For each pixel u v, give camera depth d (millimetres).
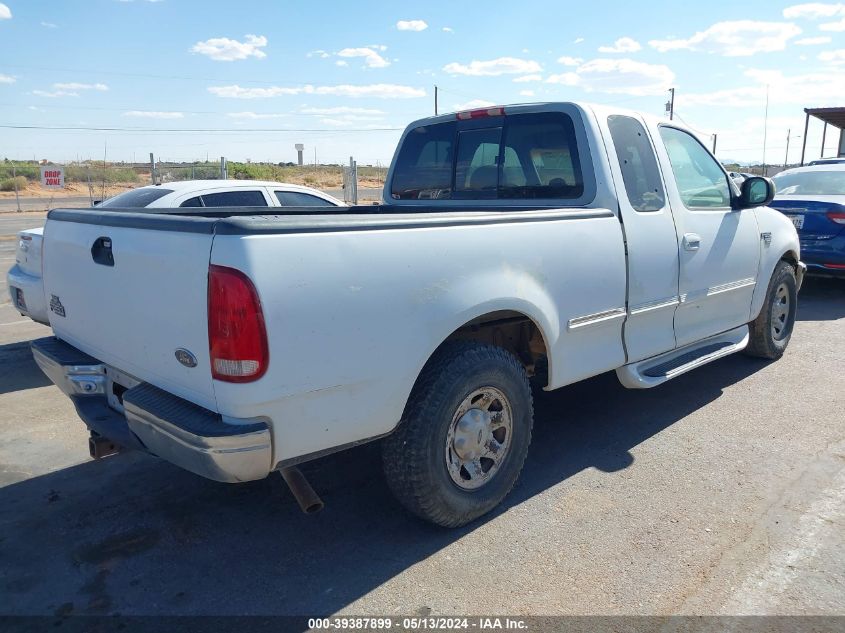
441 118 5152
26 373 6336
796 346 6934
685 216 4711
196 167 23750
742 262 5363
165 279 2832
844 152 23141
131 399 2994
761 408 5180
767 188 5207
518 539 3426
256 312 2576
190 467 2771
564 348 3871
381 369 2971
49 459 4473
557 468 4215
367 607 2936
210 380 2699
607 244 4047
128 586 3113
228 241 2572
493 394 3531
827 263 8938
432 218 3156
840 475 4051
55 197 39188
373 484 4066
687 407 5227
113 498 3939
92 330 3465
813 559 3213
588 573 3135
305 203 7785
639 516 3625
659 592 2988
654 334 4602
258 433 2662
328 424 2875
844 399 5363
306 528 3586
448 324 3188
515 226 3512
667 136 4852
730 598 2941
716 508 3693
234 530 3582
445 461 3330
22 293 6199
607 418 5035
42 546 3445
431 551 3348
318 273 2740
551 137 4438
